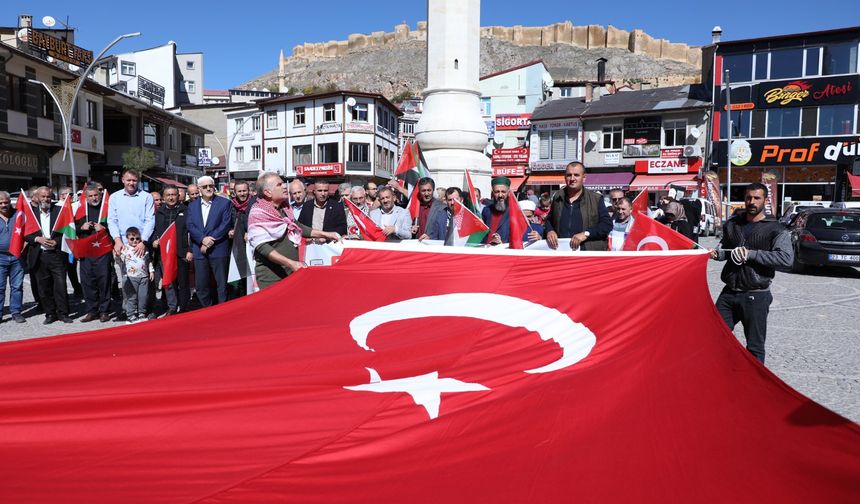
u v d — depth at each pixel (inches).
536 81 2022.6
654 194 1568.7
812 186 1507.1
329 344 161.3
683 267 210.7
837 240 617.0
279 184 242.2
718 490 102.4
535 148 1803.6
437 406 128.3
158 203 442.6
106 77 2017.7
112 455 104.3
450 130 441.7
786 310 417.7
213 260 329.7
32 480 95.6
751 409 132.6
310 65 7185.0
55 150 1325.0
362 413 123.1
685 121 1609.3
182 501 90.8
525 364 155.3
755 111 1535.4
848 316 394.0
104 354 147.2
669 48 6427.2
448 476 102.5
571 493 99.3
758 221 216.5
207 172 2610.7
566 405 131.3
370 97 2214.6
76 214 365.7
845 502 100.0
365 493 96.0
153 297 388.2
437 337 166.2
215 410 121.6
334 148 2215.8
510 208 263.0
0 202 365.4
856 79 1441.9
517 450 111.9
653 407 132.8
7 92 1152.8
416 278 214.7
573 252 218.8
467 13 443.5
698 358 161.8
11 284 369.7
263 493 94.3
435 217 320.2
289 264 237.5
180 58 3297.2
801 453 114.3
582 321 183.5
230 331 171.0
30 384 128.1
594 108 1747.0
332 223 304.0
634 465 107.6
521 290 201.6
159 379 133.0
